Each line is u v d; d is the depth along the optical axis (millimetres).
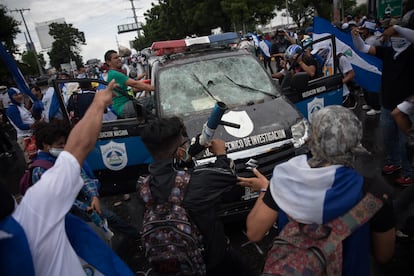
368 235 1461
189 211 1715
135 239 3750
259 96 4098
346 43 5848
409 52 3670
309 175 1378
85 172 2846
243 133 3381
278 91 4203
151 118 3711
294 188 1420
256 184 1909
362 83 6012
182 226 1690
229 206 3168
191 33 39844
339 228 1376
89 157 3826
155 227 1718
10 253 1135
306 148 3361
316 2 22016
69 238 1432
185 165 2070
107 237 2891
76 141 1277
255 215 1609
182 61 4582
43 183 1211
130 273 1543
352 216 1367
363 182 1399
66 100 5078
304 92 4262
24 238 1147
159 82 4320
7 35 26109
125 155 3789
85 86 4598
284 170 1480
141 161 3801
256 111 3717
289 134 3414
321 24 6125
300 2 23031
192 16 34281
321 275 1411
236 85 4242
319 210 1365
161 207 1720
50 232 1206
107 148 3775
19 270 1141
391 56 3854
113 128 3703
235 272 2076
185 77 4336
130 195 4922
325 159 1403
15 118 6152
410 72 3719
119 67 4590
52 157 2572
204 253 1837
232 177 1822
